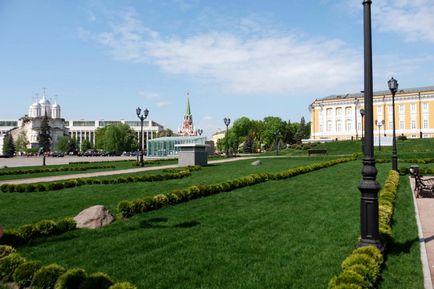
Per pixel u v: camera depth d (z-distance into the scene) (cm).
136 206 1094
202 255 718
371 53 721
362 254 620
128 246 778
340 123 10338
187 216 1062
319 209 1146
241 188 1642
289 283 584
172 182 1870
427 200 1370
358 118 10025
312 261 684
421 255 725
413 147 6031
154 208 1165
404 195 1461
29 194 1544
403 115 9444
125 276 615
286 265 664
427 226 974
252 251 741
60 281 543
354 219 1002
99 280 536
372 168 702
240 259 694
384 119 9631
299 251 741
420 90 9412
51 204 1274
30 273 587
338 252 732
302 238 830
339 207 1170
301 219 1012
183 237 843
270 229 909
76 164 3966
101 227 942
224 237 839
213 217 1046
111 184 1839
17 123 18888
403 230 912
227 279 601
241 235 857
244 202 1285
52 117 16500
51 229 870
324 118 10612
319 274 620
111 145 11169
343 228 911
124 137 11306
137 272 632
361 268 564
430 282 593
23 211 1158
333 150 6519
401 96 9438
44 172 2839
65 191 1608
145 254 724
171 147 6919
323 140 9588
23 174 2672
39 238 841
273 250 748
